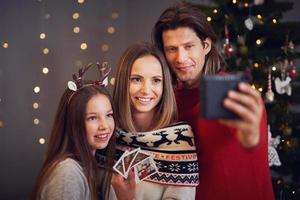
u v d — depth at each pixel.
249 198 1.40
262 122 1.38
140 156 1.46
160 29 1.60
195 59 1.54
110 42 4.45
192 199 1.42
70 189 1.24
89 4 4.39
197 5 2.76
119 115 1.48
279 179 2.92
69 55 4.33
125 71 1.45
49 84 4.26
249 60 2.72
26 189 4.14
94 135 1.39
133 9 4.48
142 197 1.46
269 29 2.70
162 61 1.46
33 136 4.20
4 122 4.13
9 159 4.13
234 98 0.80
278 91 2.65
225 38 2.69
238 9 2.74
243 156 1.38
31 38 4.21
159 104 1.48
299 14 3.86
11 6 4.14
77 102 1.38
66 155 1.34
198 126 1.47
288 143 2.74
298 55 2.76
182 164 1.43
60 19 4.30
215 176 1.42
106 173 1.46
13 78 4.16
